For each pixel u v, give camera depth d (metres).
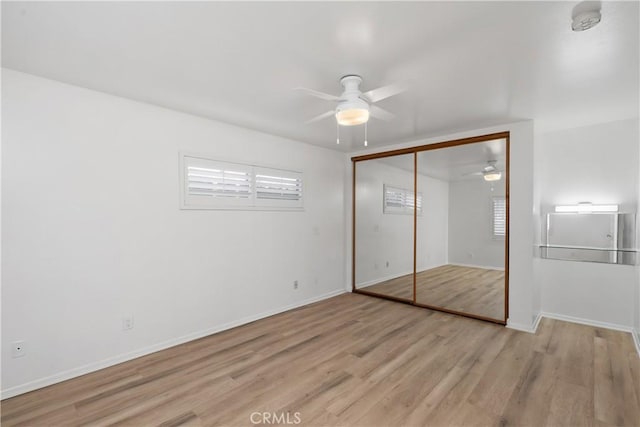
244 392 2.22
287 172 4.16
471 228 4.05
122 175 2.72
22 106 2.24
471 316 3.79
